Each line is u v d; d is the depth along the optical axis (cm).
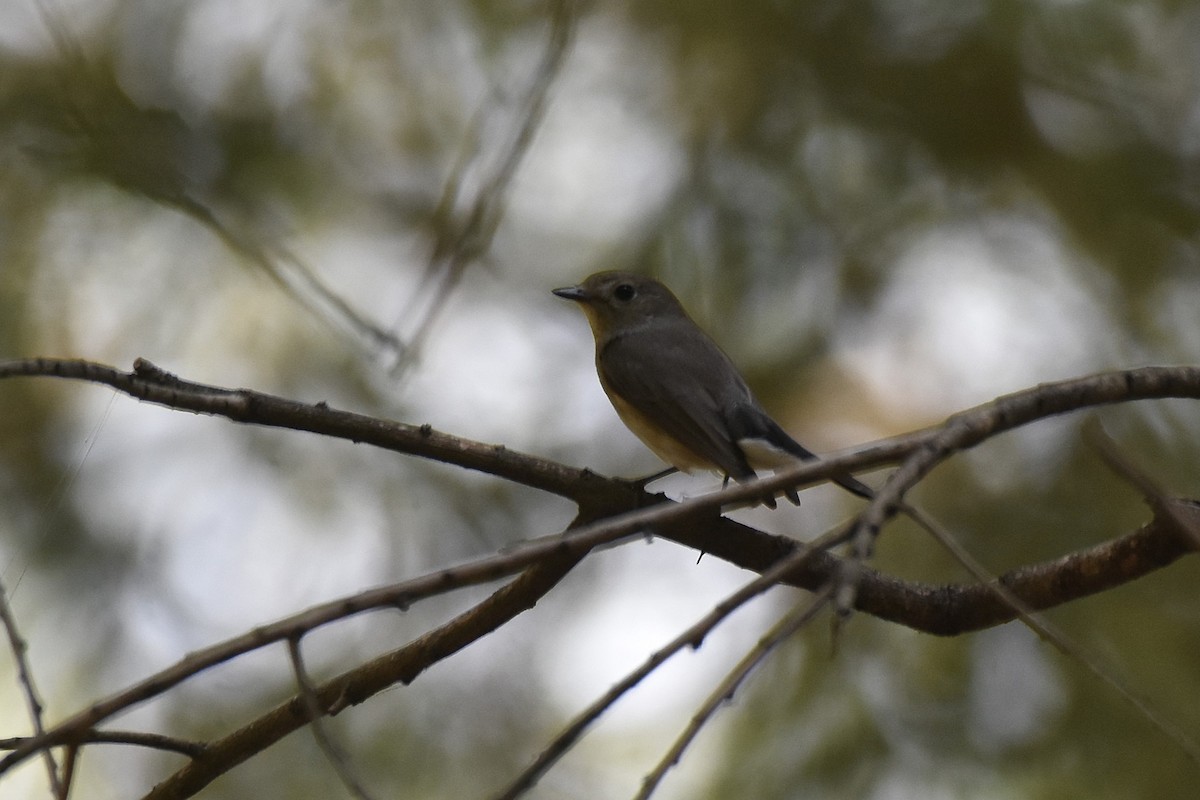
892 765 966
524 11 1282
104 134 1140
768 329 1223
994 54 1217
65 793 464
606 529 415
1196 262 1211
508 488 1209
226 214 1162
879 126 1242
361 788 403
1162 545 605
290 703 610
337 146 1253
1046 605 639
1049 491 1100
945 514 1096
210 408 592
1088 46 1222
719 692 390
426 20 1273
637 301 1022
